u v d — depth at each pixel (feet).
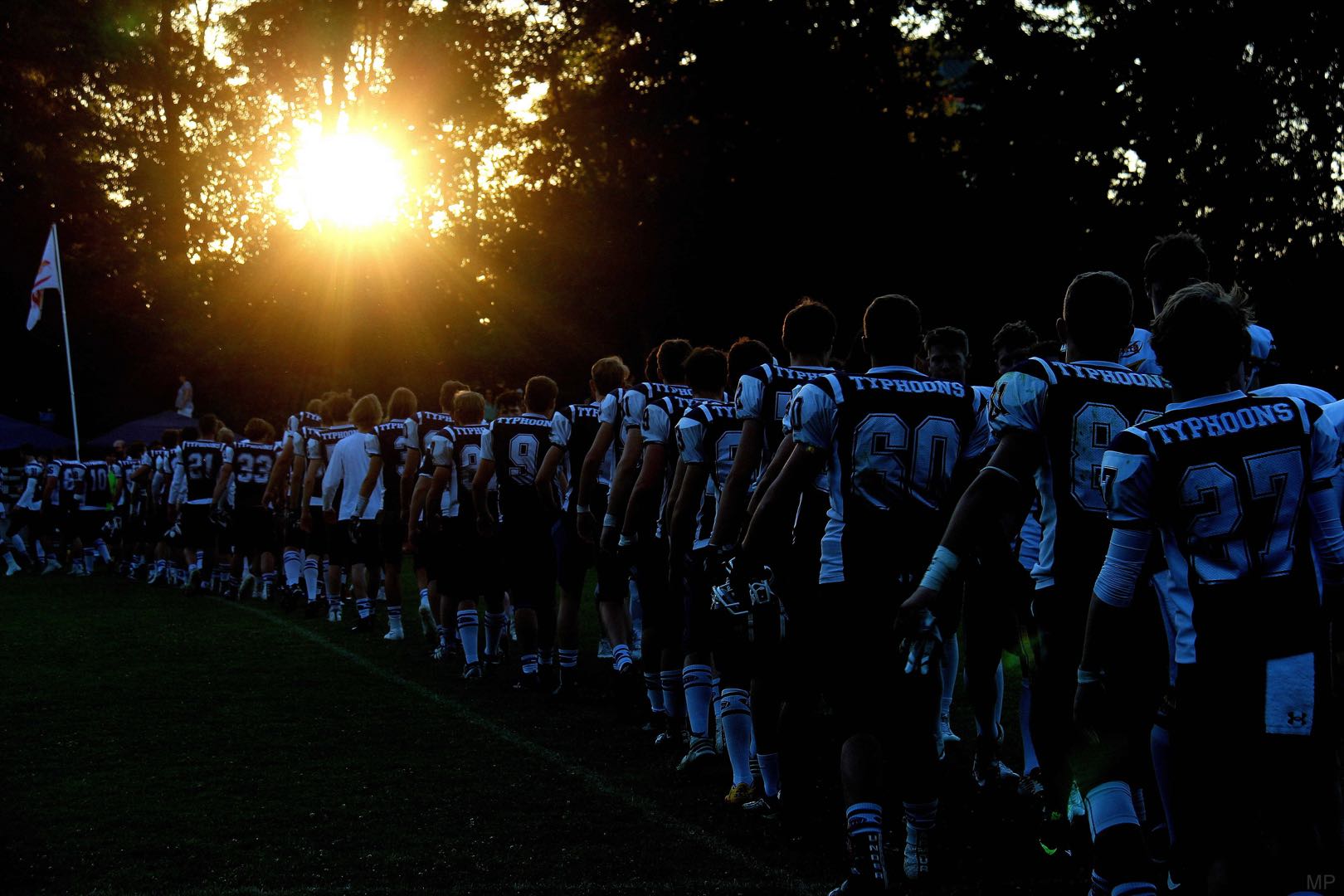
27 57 110.11
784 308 99.40
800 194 94.73
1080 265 87.25
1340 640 11.75
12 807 17.75
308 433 42.04
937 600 12.22
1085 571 12.92
